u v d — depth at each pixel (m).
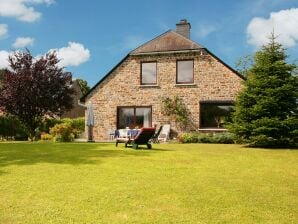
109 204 7.50
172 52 26.41
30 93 25.62
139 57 27.22
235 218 6.78
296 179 10.08
